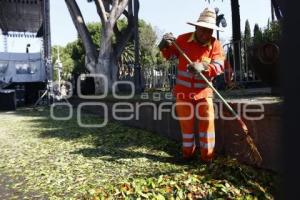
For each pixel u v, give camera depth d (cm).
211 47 525
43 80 2461
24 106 2211
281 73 82
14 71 2434
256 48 547
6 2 2334
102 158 616
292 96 80
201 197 406
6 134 966
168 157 601
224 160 512
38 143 800
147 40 5203
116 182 470
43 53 2467
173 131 735
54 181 494
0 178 525
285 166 81
